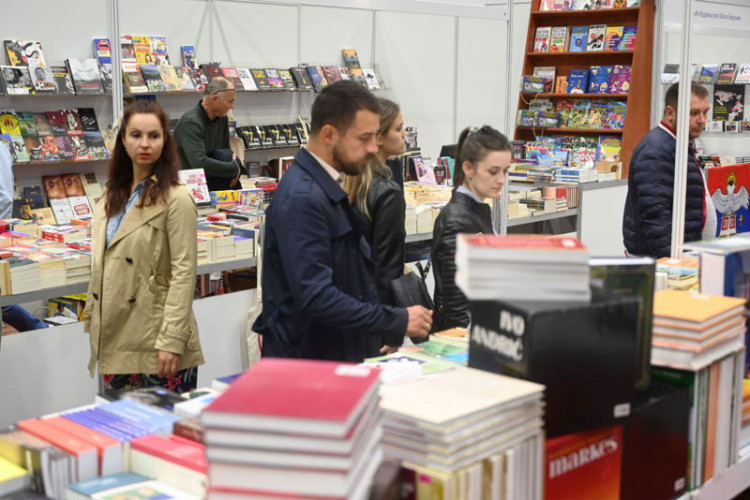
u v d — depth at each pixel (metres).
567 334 1.62
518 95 8.54
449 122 10.41
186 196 3.00
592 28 8.05
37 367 3.65
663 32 7.70
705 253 2.30
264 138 8.23
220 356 4.28
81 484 1.61
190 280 3.01
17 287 3.54
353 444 1.23
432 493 1.42
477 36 10.44
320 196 2.34
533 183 7.27
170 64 7.63
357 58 9.28
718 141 8.09
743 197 4.92
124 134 2.96
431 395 1.54
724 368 2.05
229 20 8.19
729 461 2.13
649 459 1.84
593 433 1.70
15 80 6.59
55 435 1.72
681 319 1.92
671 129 3.96
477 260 1.69
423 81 10.04
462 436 1.43
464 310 2.94
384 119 3.22
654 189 3.96
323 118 2.37
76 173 7.19
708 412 2.01
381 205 3.13
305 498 1.21
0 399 3.53
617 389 1.70
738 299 2.11
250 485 1.23
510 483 1.51
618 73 7.90
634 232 4.19
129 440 1.70
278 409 1.23
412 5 5.63
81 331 3.80
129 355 3.02
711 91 8.00
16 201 6.58
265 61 8.55
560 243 1.73
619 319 1.68
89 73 7.04
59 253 3.81
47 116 6.94
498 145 3.03
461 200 3.08
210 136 6.23
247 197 5.52
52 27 6.95
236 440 1.23
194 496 1.56
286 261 2.32
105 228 3.06
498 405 1.49
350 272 2.49
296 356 2.46
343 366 1.47
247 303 4.38
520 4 10.26
